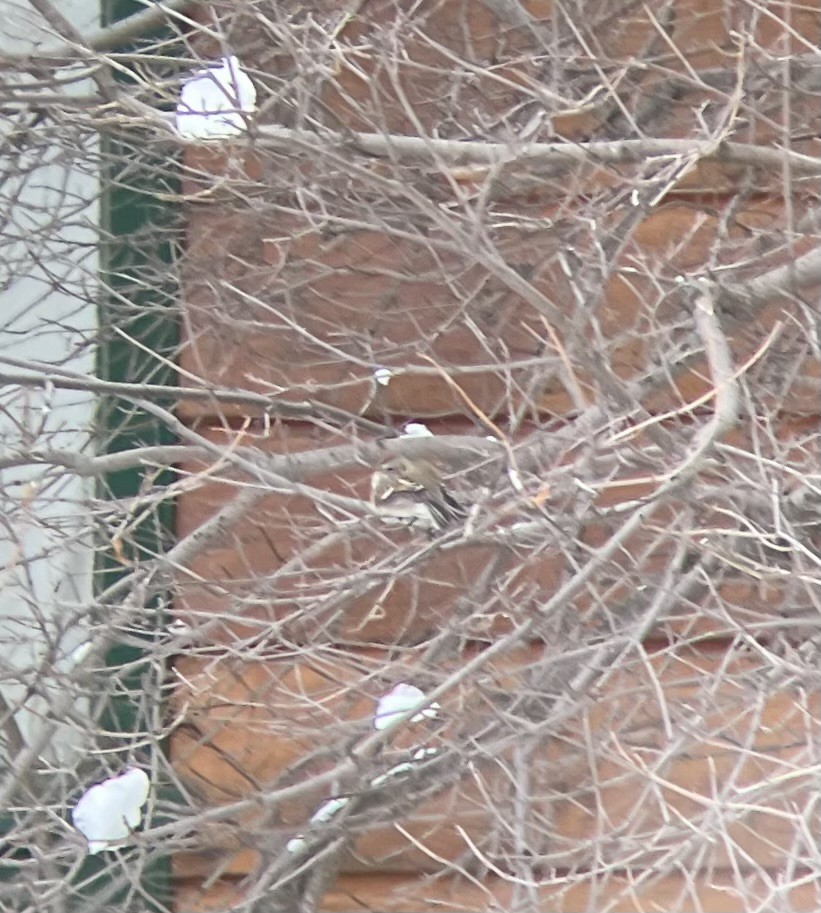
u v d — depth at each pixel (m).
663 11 2.13
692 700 2.20
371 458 1.90
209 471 1.79
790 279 1.86
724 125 1.76
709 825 1.62
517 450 1.87
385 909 2.42
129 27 2.34
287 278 2.47
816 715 2.16
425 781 1.95
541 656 2.10
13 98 1.82
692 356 1.96
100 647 1.93
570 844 1.95
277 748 2.47
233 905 2.07
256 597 2.11
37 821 1.97
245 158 2.21
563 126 2.36
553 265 2.36
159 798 2.30
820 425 2.24
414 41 2.12
